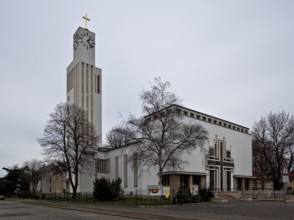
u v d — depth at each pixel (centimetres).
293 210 2931
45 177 9350
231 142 6650
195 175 5578
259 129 7025
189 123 4938
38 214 2720
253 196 5441
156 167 5388
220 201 4344
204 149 5300
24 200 5922
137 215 2508
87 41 8644
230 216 2395
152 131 4419
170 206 3491
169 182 5256
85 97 8381
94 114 8462
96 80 8750
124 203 3862
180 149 4572
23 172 8581
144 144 4425
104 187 4484
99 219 2278
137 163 4634
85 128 5928
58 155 5575
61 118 5659
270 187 9338
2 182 8312
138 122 4359
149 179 5591
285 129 6588
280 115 6700
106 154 7338
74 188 5597
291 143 6488
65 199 5444
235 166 6669
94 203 4134
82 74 8462
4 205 4194
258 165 7862
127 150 6144
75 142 5709
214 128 6197
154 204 3659
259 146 7256
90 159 6312
